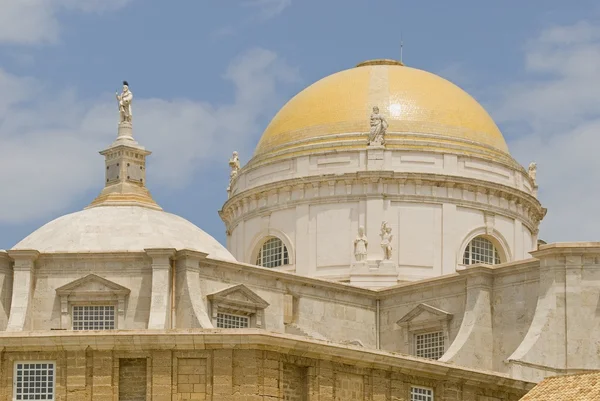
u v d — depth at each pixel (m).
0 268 107.44
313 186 132.62
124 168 117.19
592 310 107.69
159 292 106.81
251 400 92.75
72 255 108.06
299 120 136.25
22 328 105.12
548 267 109.12
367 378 98.69
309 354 95.62
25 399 94.12
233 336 93.25
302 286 116.19
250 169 137.38
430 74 140.62
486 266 113.56
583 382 93.88
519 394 106.06
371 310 120.88
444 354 111.62
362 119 134.12
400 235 130.50
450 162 132.50
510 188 133.75
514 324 111.75
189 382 93.56
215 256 112.56
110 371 94.06
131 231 111.31
